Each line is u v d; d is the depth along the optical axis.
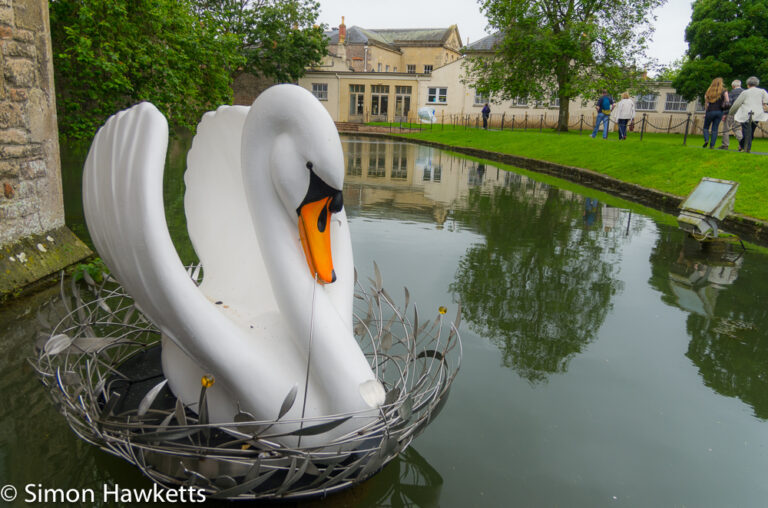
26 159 5.57
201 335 2.32
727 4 31.19
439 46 63.59
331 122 2.54
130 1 9.81
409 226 9.27
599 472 3.00
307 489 2.46
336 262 3.09
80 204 9.00
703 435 3.41
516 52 30.00
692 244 8.77
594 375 4.14
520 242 8.45
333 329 2.58
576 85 29.09
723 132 15.49
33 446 2.98
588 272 6.95
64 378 2.59
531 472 2.97
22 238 5.52
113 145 2.38
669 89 36.66
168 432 2.27
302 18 38.06
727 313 5.64
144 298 2.36
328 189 2.58
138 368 3.33
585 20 29.14
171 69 10.48
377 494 2.74
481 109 44.53
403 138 36.22
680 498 2.81
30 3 5.63
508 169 19.94
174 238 7.30
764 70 30.31
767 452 3.27
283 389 2.49
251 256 3.15
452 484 2.85
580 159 19.45
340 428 2.54
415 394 2.99
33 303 4.91
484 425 3.41
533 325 5.06
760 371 4.35
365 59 58.66
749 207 10.63
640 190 14.16
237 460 2.29
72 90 9.79
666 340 4.88
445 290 5.90
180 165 15.43
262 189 2.64
